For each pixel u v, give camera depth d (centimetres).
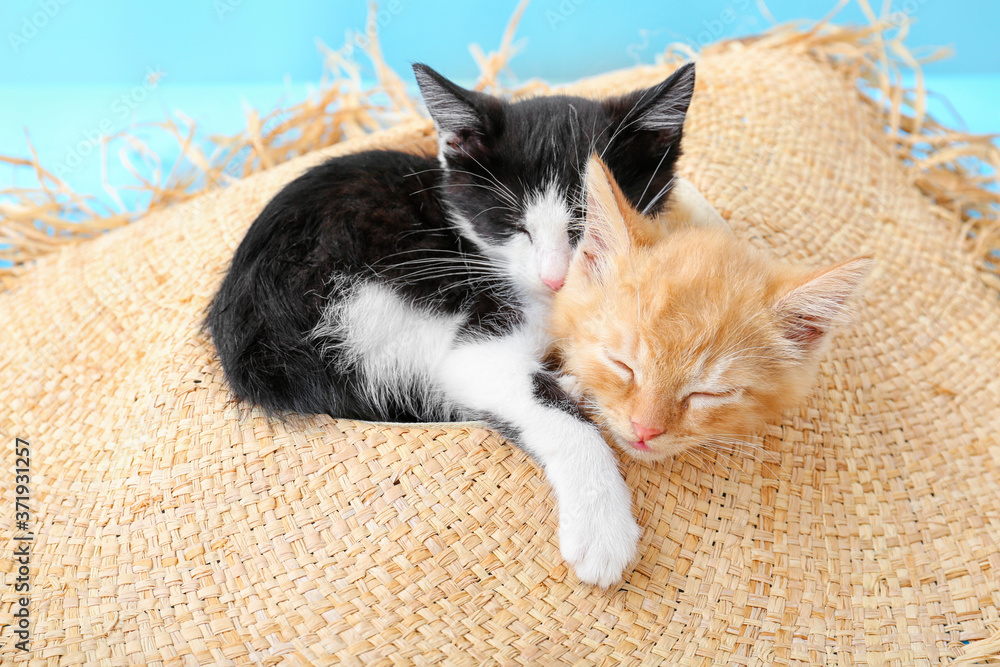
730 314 44
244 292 47
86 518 46
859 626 45
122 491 46
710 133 57
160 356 49
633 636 43
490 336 48
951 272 56
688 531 45
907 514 47
